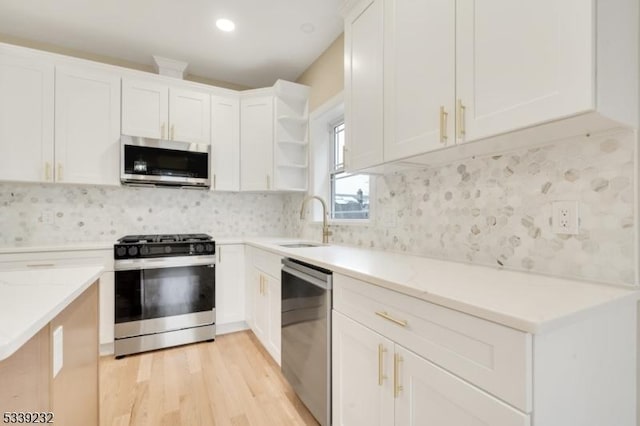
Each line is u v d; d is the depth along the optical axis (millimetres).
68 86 2393
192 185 2816
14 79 2236
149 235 2885
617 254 950
